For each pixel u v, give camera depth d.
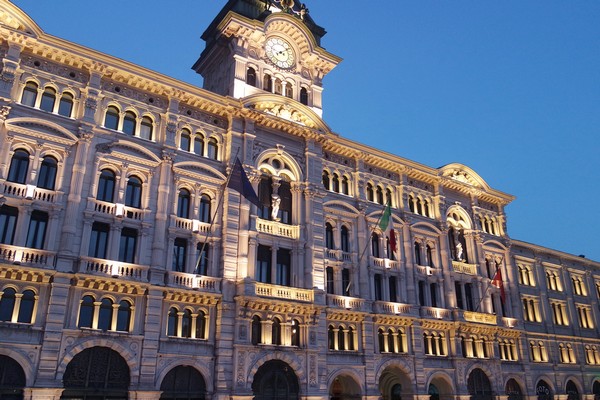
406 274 51.28
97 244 36.28
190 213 40.56
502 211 63.38
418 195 56.03
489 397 53.03
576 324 66.81
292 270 43.72
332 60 53.12
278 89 49.66
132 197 38.66
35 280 32.69
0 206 33.50
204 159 42.47
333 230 48.28
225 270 39.91
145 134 40.69
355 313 45.19
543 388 59.66
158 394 34.69
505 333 56.75
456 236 57.44
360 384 44.22
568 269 69.56
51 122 36.19
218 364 37.53
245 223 41.84
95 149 37.50
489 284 57.94
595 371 66.25
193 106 43.41
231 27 47.62
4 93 34.94
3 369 31.02
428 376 48.62
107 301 35.19
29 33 36.41
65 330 32.75
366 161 52.88
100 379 33.62
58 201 35.09
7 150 34.38
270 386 39.78
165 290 36.81
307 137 48.12
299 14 55.00
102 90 39.34
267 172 45.69
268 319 40.59
